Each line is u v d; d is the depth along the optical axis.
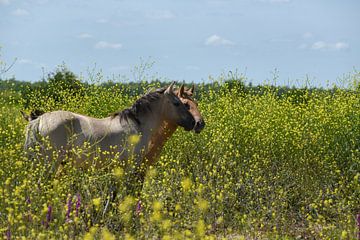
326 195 14.88
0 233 9.83
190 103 15.72
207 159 17.19
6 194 10.73
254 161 16.94
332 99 22.03
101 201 12.14
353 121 19.50
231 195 14.00
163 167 15.12
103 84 22.23
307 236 13.30
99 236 10.91
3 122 17.91
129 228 11.84
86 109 20.83
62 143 13.96
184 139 17.88
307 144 18.45
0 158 13.15
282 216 13.93
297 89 23.05
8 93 21.22
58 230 10.47
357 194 14.95
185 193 12.79
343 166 17.80
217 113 19.72
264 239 12.59
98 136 14.49
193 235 10.89
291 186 16.39
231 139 18.17
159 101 15.32
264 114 19.97
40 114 14.88
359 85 22.67
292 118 20.41
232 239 12.27
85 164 14.27
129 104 20.72
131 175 14.25
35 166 13.63
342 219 13.05
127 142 14.79
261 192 14.88
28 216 10.66
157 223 11.30
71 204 11.01
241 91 22.41
